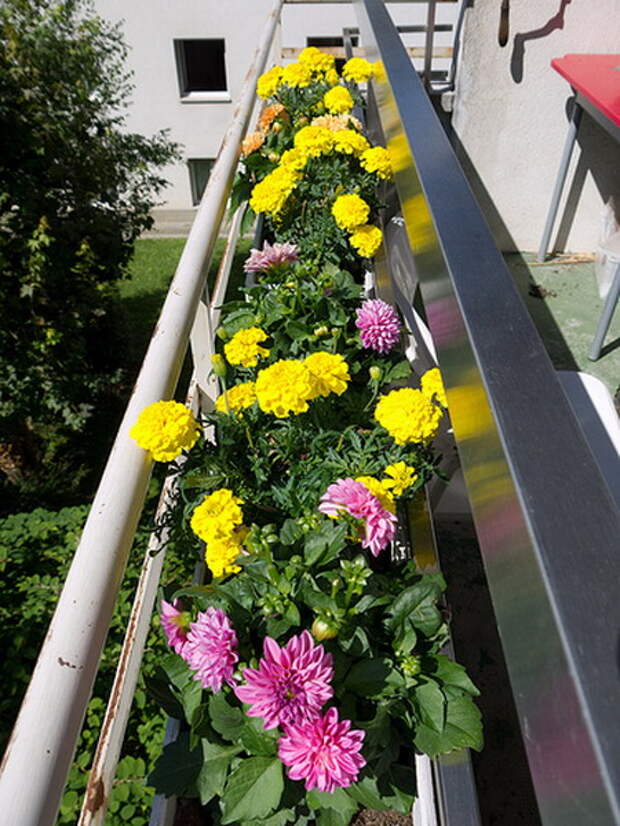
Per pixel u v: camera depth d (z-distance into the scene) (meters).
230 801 0.77
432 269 0.69
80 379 6.80
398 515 1.12
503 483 0.43
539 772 0.35
